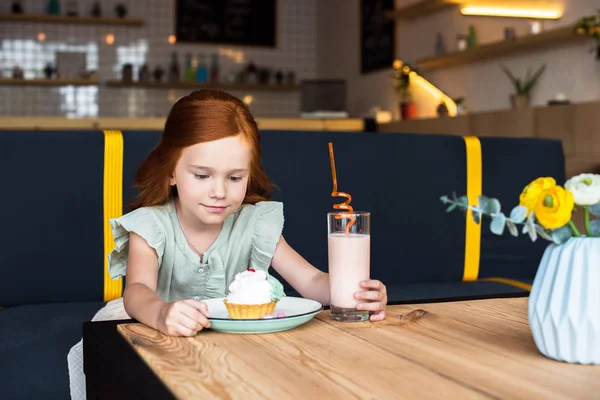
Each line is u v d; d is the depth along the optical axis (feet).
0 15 20.75
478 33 15.48
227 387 2.16
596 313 2.37
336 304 3.19
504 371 2.33
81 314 5.49
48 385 4.42
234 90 22.91
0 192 5.91
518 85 13.56
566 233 2.51
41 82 20.89
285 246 4.38
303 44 23.77
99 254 6.08
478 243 7.25
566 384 2.18
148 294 3.42
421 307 3.45
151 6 22.22
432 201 7.07
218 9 22.72
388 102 19.25
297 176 6.58
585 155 10.36
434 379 2.23
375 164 6.86
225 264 4.30
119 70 22.08
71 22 21.53
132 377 2.35
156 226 4.03
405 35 18.45
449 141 7.19
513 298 3.70
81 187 6.05
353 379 2.23
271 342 2.76
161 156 3.83
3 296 5.92
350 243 3.17
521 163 7.43
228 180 3.66
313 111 15.31
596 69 12.12
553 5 13.00
